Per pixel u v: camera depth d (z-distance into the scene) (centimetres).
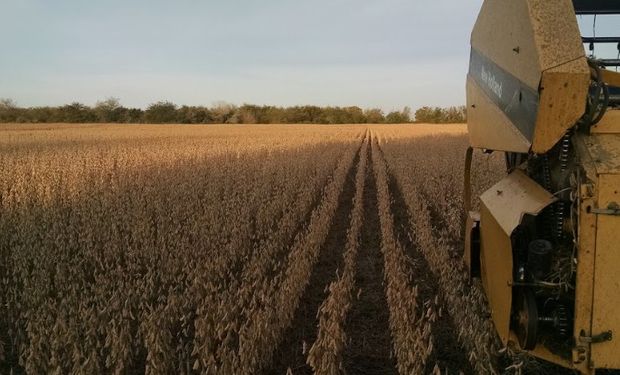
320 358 456
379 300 696
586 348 320
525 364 452
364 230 1109
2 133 4166
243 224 971
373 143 3459
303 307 680
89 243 823
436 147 2638
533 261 345
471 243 522
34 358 471
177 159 1908
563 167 351
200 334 493
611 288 313
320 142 3045
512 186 427
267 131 4759
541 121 330
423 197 1304
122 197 1149
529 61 346
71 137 3553
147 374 460
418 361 457
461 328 534
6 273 766
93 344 514
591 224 313
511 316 377
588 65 339
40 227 927
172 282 717
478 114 492
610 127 337
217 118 8350
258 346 501
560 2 342
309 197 1320
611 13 505
